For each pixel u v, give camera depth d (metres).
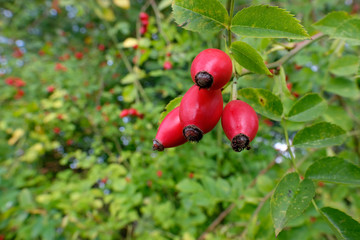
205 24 0.08
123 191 0.28
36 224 0.30
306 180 0.09
